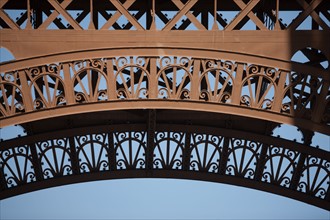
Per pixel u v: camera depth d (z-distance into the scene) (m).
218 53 39.25
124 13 39.47
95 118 48.12
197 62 39.19
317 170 48.69
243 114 39.16
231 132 48.28
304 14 39.62
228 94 39.19
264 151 48.78
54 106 39.06
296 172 48.72
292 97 39.34
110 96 39.09
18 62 38.97
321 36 39.47
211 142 48.97
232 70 39.19
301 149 48.00
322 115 39.28
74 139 48.94
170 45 39.25
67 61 39.09
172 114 48.03
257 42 39.38
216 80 39.25
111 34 39.25
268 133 48.12
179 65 39.12
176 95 39.12
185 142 48.91
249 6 39.66
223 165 49.06
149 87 39.09
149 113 46.69
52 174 49.03
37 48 39.09
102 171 49.22
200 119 48.12
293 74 39.31
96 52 39.09
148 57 39.19
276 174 48.97
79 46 39.19
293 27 39.59
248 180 49.03
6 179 48.78
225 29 39.47
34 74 39.06
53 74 39.06
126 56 39.12
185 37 39.31
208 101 39.09
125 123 48.62
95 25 45.25
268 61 39.28
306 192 48.81
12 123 38.91
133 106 39.06
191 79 39.12
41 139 48.31
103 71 39.12
